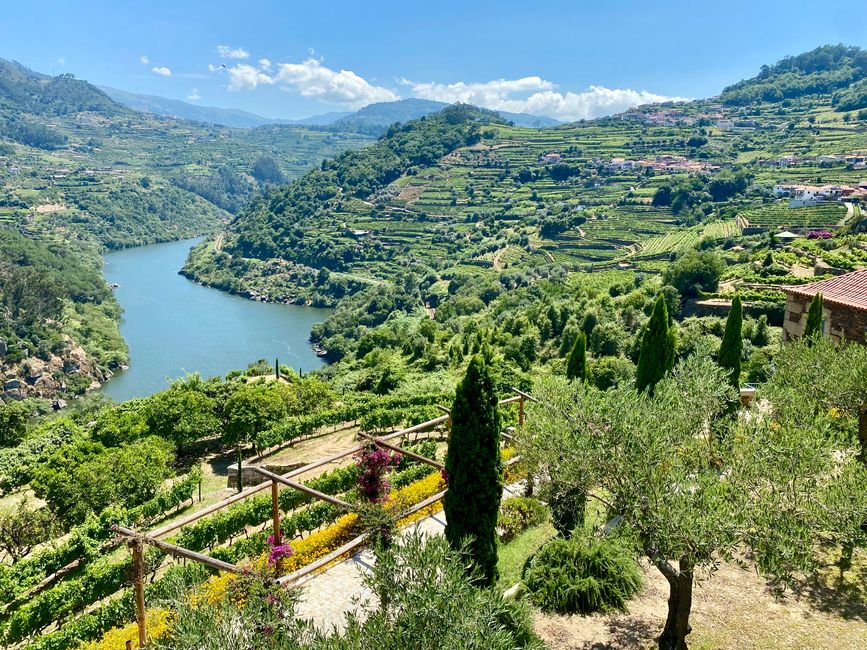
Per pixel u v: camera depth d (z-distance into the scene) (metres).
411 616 7.64
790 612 13.05
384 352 80.56
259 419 43.75
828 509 10.46
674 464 11.22
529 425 13.53
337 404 53.78
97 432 46.12
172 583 10.29
